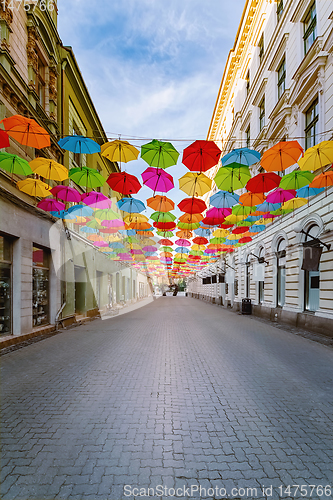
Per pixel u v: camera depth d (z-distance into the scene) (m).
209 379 5.22
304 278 11.41
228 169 6.19
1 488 2.47
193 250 17.53
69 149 5.64
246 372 5.62
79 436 3.27
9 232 8.61
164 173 6.34
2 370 5.79
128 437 3.25
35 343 8.62
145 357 6.82
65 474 2.64
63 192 7.97
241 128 20.77
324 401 4.26
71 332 10.80
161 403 4.18
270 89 15.38
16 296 9.07
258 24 18.03
